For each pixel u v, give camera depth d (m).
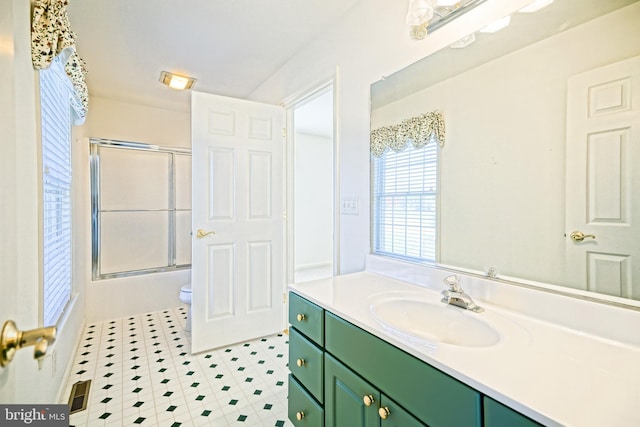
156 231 3.21
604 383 0.62
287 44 2.08
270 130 2.46
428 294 1.23
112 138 2.96
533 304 0.98
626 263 0.84
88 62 2.26
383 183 1.58
